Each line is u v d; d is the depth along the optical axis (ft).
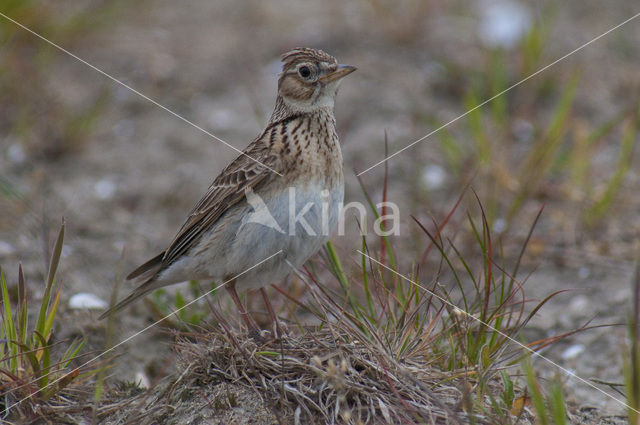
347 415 24.97
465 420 25.43
